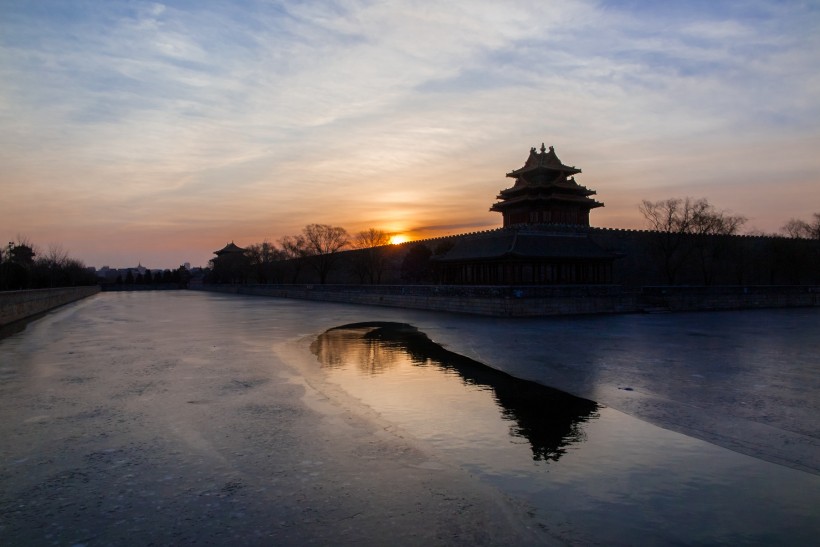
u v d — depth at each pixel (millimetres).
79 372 18844
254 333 32969
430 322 40094
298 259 111375
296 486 8805
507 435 11734
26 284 68250
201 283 169875
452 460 10148
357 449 10664
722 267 75125
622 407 14203
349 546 6895
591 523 7641
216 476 9219
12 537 7078
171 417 12914
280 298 95375
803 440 11367
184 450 10547
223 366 20250
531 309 44438
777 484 9055
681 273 73375
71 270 112000
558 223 69375
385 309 57875
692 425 12500
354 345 26812
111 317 47688
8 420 12625
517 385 17047
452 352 24219
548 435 11742
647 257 71250
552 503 8297
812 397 15266
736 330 33250
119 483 8883
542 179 74000
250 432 11734
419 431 12016
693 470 9680
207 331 34375
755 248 75750
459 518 7711
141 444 10891
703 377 18266
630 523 7660
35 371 19047
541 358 22438
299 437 11406
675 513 7984
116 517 7664
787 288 57344
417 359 22281
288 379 17719
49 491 8555
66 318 46312
